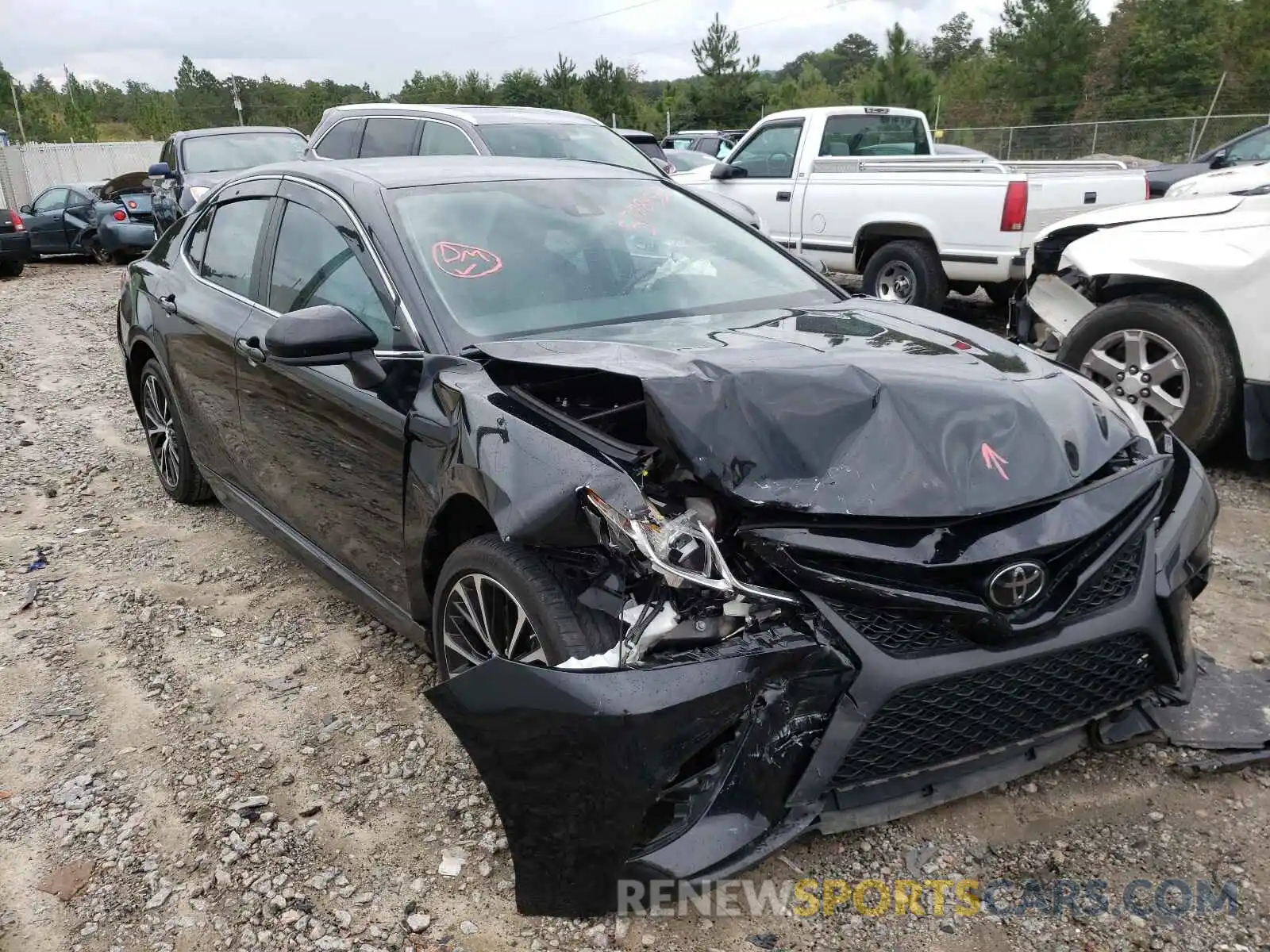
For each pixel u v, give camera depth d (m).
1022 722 2.47
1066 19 45.41
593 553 2.43
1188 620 2.69
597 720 2.12
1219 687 3.09
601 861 2.22
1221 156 14.77
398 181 3.65
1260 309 4.80
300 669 3.63
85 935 2.45
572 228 3.67
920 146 11.00
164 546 4.81
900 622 2.29
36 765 3.13
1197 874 2.51
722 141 23.19
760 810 2.24
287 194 4.00
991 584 2.27
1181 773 2.86
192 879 2.62
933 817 2.72
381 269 3.31
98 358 9.19
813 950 2.33
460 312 3.17
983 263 8.12
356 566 3.50
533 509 2.42
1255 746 2.84
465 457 2.69
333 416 3.36
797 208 9.67
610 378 2.97
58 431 6.84
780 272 3.86
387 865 2.64
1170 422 5.20
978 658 2.29
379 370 3.08
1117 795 2.79
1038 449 2.47
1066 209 7.98
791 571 2.25
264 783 2.99
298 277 3.76
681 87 51.34
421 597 3.10
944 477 2.35
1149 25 44.66
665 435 2.38
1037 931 2.36
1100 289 5.60
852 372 2.57
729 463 2.33
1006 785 2.84
